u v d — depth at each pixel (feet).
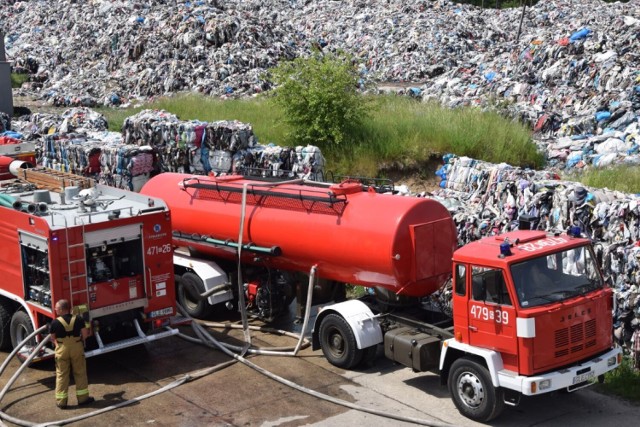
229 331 44.14
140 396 34.86
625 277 36.99
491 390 31.07
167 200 47.16
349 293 46.73
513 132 65.26
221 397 34.78
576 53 88.07
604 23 92.73
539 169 62.90
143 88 116.98
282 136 68.28
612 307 33.22
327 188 40.91
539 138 71.82
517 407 33.58
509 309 30.45
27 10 167.53
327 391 35.29
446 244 38.06
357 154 62.90
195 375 37.27
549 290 31.22
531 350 30.12
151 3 142.51
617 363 32.65
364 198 38.78
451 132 64.13
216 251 45.27
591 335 31.78
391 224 36.63
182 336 42.29
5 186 44.45
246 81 111.34
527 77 89.45
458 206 46.65
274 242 41.55
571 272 32.27
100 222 36.52
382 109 73.61
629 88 75.92
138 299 38.42
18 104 116.37
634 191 50.90
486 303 31.22
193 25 125.29
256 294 44.42
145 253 38.40
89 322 36.55
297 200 40.88
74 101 114.11
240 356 39.37
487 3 242.58
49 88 125.49
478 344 31.83
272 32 131.64
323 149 64.69
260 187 43.06
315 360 39.24
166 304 39.40
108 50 132.05
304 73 66.28
